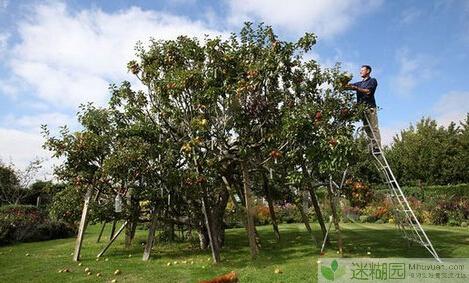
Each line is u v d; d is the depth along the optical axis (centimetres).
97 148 1147
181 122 1134
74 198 1198
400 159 3294
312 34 1100
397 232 1516
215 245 1016
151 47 1180
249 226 1048
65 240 1592
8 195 2577
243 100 1097
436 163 3108
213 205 1238
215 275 866
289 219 2156
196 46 1121
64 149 1125
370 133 1110
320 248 1159
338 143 936
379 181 2242
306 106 1034
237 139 1123
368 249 1128
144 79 1180
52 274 913
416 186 2888
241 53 1123
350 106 1118
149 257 1098
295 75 1165
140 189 1114
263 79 1083
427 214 1959
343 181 1074
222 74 1080
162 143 1152
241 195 1339
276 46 1094
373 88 1105
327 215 2106
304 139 1012
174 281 833
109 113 1276
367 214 2108
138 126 1153
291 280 802
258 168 1178
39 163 2677
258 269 904
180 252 1191
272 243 1324
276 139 1064
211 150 1105
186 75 1034
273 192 1401
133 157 1074
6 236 1479
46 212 1792
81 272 933
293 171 1052
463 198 2117
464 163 2998
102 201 1194
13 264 1038
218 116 1106
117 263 1030
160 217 1197
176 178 1084
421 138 3347
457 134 3394
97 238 1605
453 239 1327
